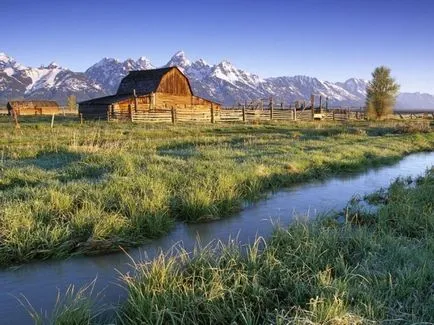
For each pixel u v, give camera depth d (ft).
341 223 30.27
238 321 16.22
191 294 17.20
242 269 19.25
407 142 92.22
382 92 199.82
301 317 15.28
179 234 28.71
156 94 161.58
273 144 74.95
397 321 15.08
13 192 32.55
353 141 86.74
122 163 45.24
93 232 25.94
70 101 338.95
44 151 59.72
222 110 160.76
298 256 20.80
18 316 17.58
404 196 35.40
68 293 19.71
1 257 23.31
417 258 20.39
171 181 38.52
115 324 16.19
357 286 17.53
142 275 18.76
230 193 35.65
